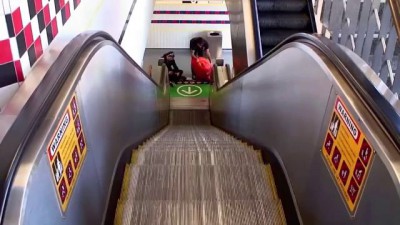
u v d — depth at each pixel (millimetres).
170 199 2391
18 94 1489
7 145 1136
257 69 3373
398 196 1159
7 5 1488
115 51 2500
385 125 1350
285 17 5391
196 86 9516
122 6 4832
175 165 2727
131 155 3004
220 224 2156
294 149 2309
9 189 1017
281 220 2209
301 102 2201
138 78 3492
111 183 2264
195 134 5051
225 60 11352
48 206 1260
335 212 1659
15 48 1552
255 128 3439
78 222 1601
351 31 3434
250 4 5445
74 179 1576
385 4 2641
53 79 1561
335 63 1780
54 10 2080
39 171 1176
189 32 11602
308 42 2139
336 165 1674
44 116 1318
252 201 2340
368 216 1361
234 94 4758
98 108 2078
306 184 2055
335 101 1695
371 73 1657
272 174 2656
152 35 11617
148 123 4352
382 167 1269
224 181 2580
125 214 2199
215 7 11320
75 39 2041
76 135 1637
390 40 2600
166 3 11227
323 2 4820
